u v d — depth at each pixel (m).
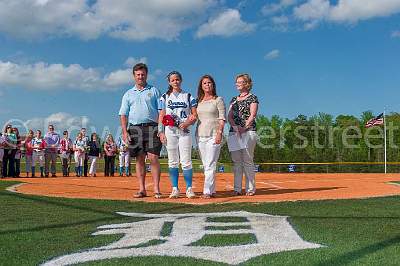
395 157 34.44
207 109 8.13
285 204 6.88
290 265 3.33
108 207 6.80
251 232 4.69
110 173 19.17
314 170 32.03
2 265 3.38
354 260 3.43
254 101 8.66
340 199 7.47
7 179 14.47
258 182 12.89
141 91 8.16
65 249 3.92
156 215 6.02
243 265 3.36
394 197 7.73
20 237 4.46
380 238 4.25
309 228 4.83
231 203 7.11
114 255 3.69
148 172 20.28
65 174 18.03
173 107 8.02
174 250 3.87
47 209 6.54
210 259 3.54
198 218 5.71
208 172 8.17
